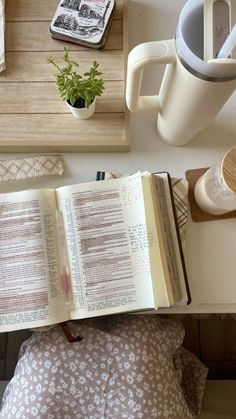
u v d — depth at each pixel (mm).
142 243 549
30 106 618
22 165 615
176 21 654
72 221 561
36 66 629
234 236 603
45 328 566
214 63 416
